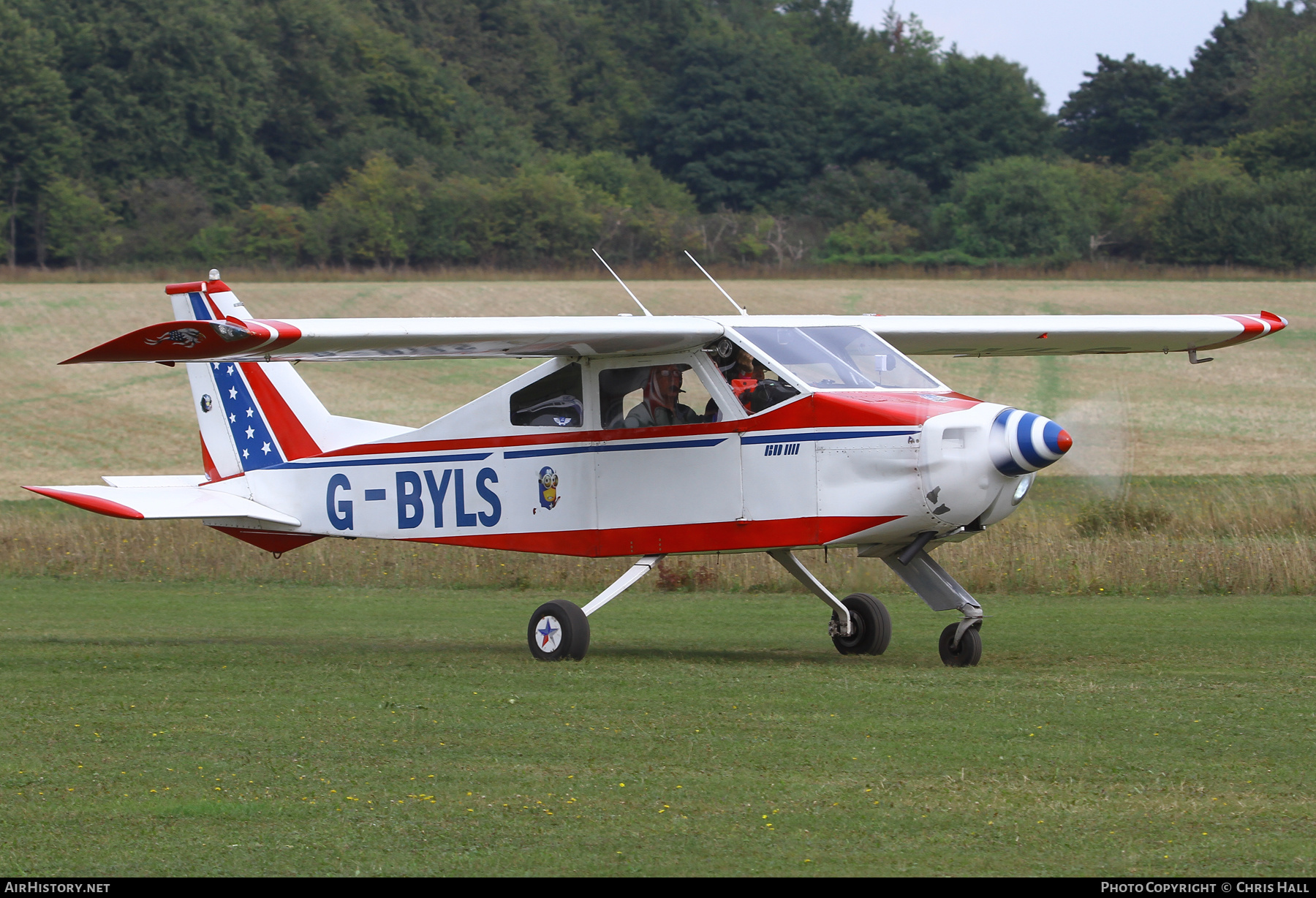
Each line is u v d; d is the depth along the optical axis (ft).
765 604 156.66
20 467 311.88
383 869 53.31
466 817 60.13
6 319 479.82
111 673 101.45
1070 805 61.41
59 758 71.51
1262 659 106.52
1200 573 161.48
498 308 527.81
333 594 169.37
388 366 436.35
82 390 396.16
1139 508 203.31
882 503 100.68
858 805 61.62
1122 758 70.38
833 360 107.24
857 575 168.76
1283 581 159.12
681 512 109.09
